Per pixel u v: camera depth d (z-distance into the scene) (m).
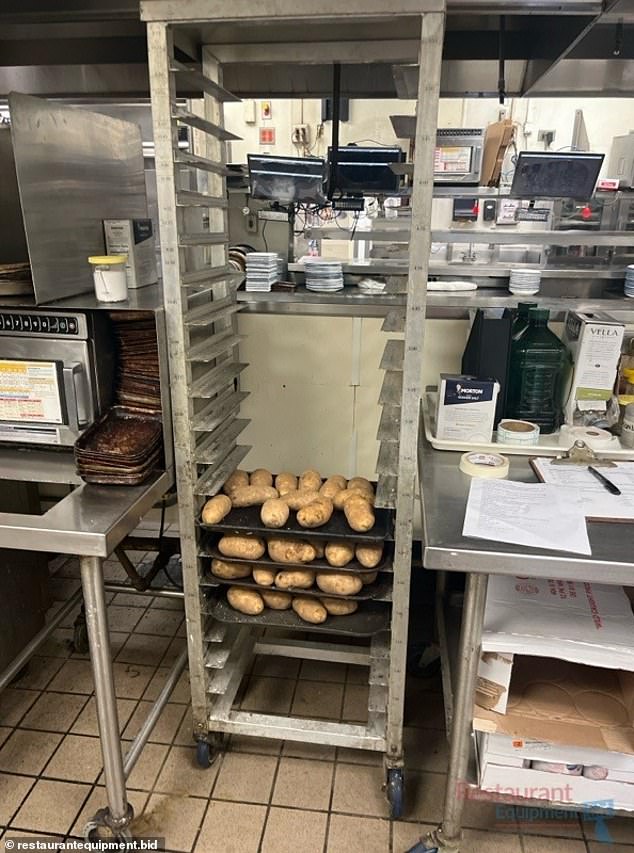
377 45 1.49
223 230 1.66
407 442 1.31
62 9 1.52
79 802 1.58
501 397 1.66
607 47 1.83
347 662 1.89
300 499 1.52
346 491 1.58
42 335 1.45
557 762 1.32
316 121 3.77
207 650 1.63
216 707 1.65
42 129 1.42
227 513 1.51
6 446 1.55
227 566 1.52
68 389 1.46
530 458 1.55
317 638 2.15
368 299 2.14
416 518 2.33
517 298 2.13
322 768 1.69
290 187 2.15
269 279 2.24
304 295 2.19
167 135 1.22
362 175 2.17
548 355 1.68
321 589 1.49
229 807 1.57
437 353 2.12
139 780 1.64
